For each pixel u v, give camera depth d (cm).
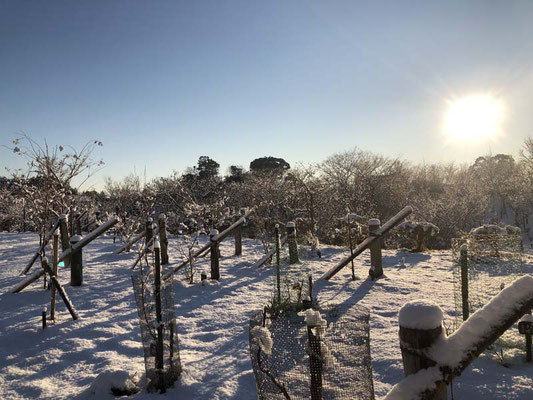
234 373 424
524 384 358
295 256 848
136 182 1978
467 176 4575
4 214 2406
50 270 624
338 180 3462
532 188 3947
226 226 1281
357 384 287
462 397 348
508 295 184
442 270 955
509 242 532
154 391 388
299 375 300
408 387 173
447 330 486
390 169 3769
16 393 404
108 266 1102
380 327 546
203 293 793
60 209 1197
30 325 596
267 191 2502
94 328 588
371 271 870
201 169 4166
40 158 1139
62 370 456
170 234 1827
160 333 386
